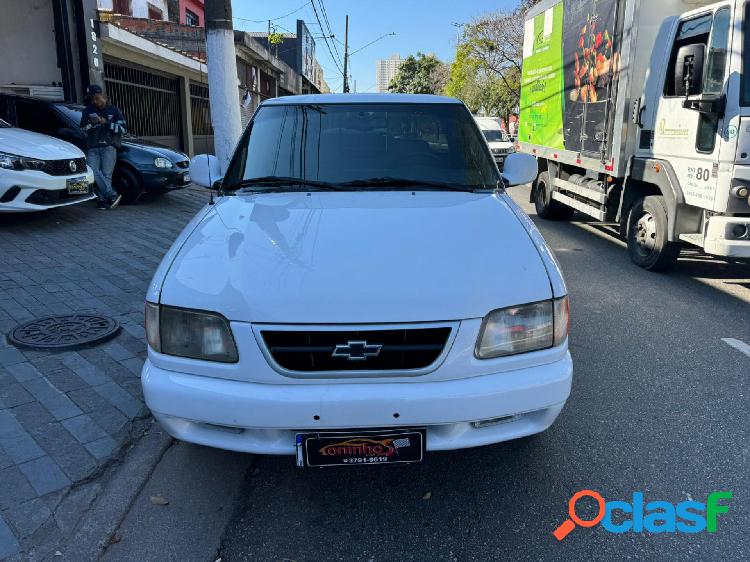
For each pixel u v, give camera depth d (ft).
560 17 28.58
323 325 7.45
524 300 7.95
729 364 13.73
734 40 16.65
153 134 51.06
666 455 10.03
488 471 9.63
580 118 26.22
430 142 12.34
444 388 7.62
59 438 10.03
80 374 12.25
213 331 7.72
